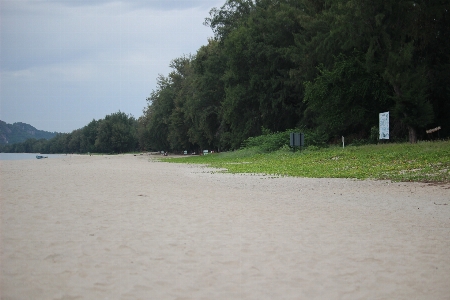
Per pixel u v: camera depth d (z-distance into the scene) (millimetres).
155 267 6863
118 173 27438
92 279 6270
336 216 11422
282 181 20969
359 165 26906
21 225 9758
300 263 7176
